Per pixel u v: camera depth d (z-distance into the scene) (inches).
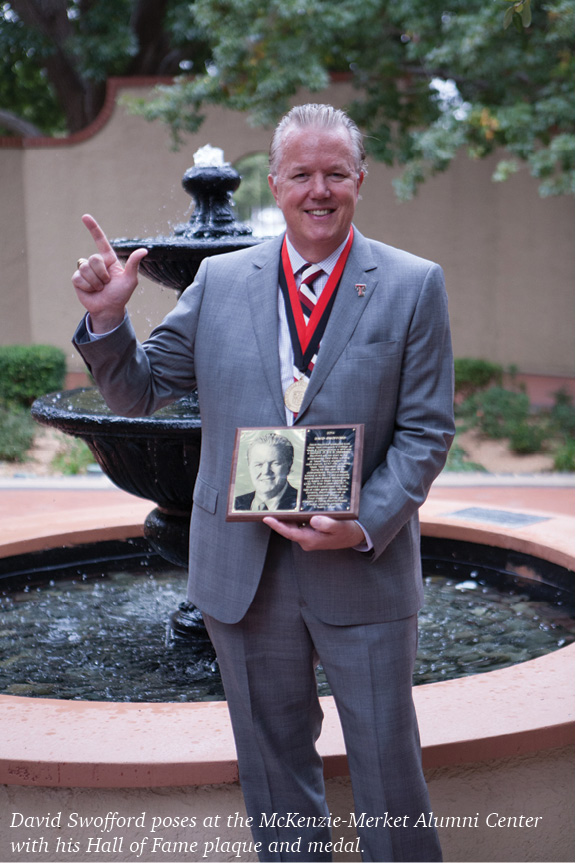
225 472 85.5
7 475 352.2
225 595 85.0
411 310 82.7
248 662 86.0
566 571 167.0
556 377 578.2
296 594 84.5
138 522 195.2
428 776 96.3
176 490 138.0
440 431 83.1
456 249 606.5
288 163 80.3
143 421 124.3
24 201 559.5
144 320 451.5
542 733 98.1
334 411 82.0
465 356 618.8
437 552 191.0
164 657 143.8
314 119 79.9
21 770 91.4
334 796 95.7
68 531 187.9
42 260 564.7
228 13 381.1
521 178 587.5
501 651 142.3
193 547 89.4
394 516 79.5
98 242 80.2
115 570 191.0
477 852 98.9
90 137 555.8
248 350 84.6
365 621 83.2
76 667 139.5
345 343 82.4
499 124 352.2
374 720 82.9
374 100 420.8
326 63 423.8
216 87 414.6
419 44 371.9
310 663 87.8
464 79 389.1
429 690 108.7
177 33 559.5
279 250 87.7
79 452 379.9
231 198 144.9
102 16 564.4
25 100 700.7
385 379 82.4
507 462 372.8
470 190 599.8
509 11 111.3
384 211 604.7
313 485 77.6
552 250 581.6
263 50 376.5
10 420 411.2
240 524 84.5
